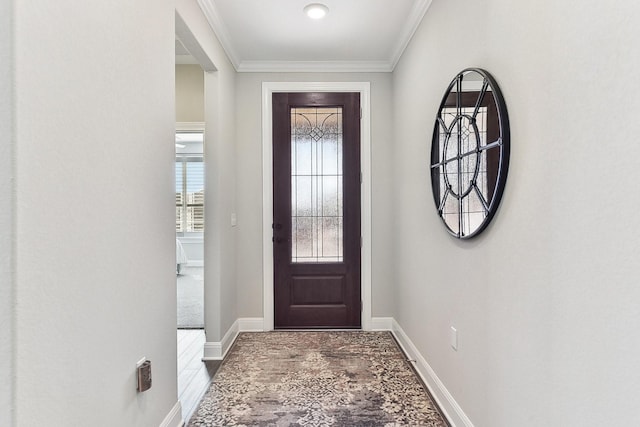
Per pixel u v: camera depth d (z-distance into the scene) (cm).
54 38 95
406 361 261
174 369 173
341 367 251
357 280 337
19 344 84
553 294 105
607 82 85
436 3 207
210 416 191
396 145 311
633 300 79
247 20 253
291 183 335
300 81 328
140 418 140
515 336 126
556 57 103
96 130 112
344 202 336
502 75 134
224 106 283
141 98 142
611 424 85
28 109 87
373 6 235
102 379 115
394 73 320
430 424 183
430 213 219
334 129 336
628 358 81
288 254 336
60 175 97
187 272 660
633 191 79
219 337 267
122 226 127
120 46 126
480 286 152
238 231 328
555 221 104
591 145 91
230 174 303
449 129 183
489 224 144
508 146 129
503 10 133
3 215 83
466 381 167
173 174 173
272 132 332
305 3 232
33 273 88
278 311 336
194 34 211
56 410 95
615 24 83
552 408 106
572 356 98
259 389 220
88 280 108
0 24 83
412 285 261
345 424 183
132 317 134
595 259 90
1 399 82
